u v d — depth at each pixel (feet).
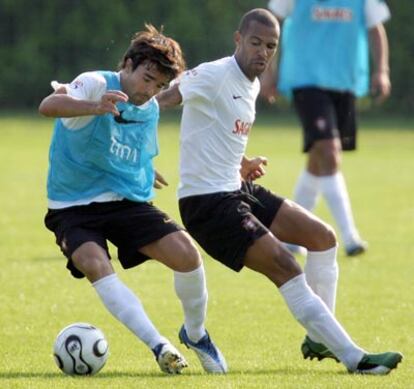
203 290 85.20
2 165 273.33
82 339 82.74
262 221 88.53
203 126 86.22
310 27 156.15
